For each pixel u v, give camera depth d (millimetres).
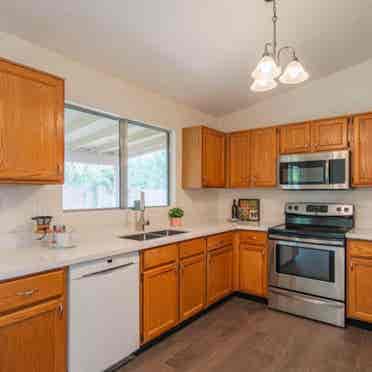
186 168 3568
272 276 3098
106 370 2004
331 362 2139
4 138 1724
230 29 2277
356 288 2650
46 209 2232
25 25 1955
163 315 2410
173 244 2521
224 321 2809
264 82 1889
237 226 3395
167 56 2521
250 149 3652
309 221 3328
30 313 1570
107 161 2832
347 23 2398
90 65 2531
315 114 3479
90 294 1850
